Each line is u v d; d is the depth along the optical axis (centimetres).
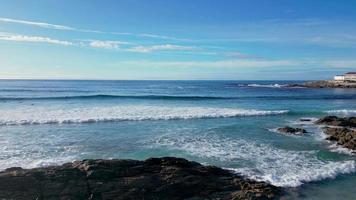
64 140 2005
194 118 3031
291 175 1350
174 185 1125
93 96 4975
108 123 2689
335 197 1143
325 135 2275
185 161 1337
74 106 3716
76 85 11256
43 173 1113
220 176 1273
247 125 2681
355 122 2741
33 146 1834
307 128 2595
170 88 9862
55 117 2839
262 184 1197
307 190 1201
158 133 2267
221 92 7869
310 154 1733
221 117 3141
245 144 1952
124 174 1170
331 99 5791
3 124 2519
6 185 1028
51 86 9956
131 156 1652
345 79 14062
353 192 1194
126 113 3177
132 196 1045
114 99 4772
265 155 1694
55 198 999
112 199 1021
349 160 1623
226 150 1788
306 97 6122
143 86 11238
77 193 1029
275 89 10288
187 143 1956
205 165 1427
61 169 1152
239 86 12738
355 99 5812
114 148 1812
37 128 2414
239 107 4053
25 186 1034
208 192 1120
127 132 2294
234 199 1078
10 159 1555
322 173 1376
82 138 2069
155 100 4772
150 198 1052
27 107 3550
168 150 1777
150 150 1775
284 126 2658
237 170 1398
